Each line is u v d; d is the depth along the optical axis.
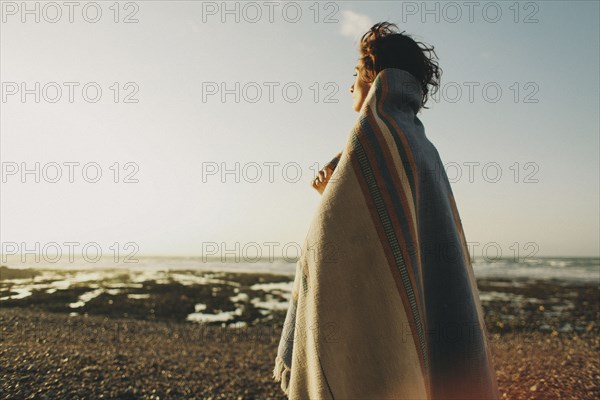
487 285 39.22
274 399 6.27
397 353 1.37
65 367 6.02
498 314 21.67
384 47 1.75
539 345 12.95
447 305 1.50
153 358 8.00
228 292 29.75
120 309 19.64
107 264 68.81
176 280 38.16
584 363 9.03
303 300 1.48
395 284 1.39
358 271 1.39
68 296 22.33
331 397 1.34
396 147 1.48
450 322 1.49
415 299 1.41
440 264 1.51
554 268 68.38
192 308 21.75
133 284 31.91
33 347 7.07
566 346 12.66
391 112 1.59
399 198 1.43
